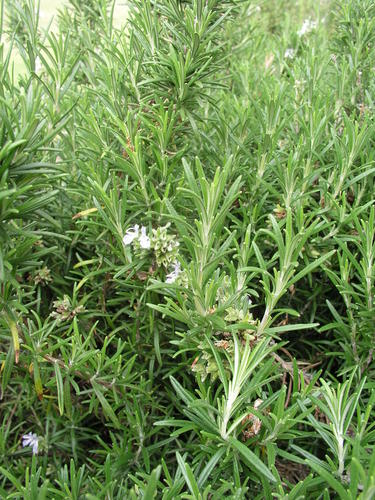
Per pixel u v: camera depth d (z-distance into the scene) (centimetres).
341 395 23
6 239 23
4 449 34
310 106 42
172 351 35
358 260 39
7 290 25
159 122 35
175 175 38
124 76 40
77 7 58
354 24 50
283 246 25
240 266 29
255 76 61
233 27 67
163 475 34
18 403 36
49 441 35
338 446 23
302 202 37
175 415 37
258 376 25
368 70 49
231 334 27
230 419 26
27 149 24
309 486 23
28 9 34
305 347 41
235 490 23
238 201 40
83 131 38
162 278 33
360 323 32
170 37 40
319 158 38
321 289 38
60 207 39
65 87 36
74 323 29
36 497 22
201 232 25
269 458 22
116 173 38
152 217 34
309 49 57
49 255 41
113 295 40
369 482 17
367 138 36
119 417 34
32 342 29
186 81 35
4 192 20
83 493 27
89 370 31
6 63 26
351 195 41
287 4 97
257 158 39
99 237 35
